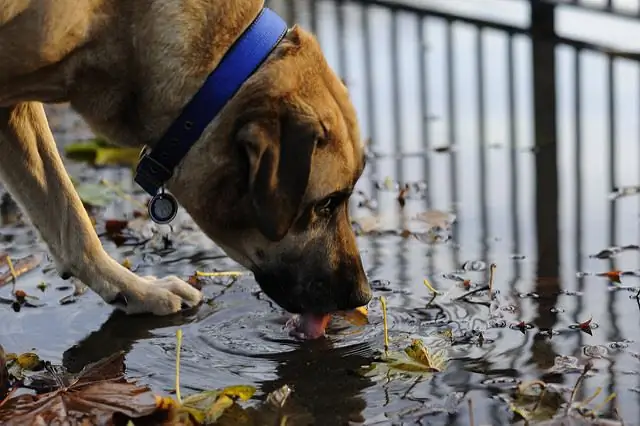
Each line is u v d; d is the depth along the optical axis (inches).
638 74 310.2
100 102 162.9
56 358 164.2
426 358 156.9
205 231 165.2
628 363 156.2
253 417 143.8
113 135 166.6
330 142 152.8
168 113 158.1
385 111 297.6
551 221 221.5
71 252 177.9
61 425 140.4
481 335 167.2
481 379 152.5
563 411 142.3
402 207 231.6
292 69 153.7
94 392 148.4
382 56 340.5
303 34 158.7
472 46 345.1
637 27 351.9
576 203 231.3
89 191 238.7
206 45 155.9
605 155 259.9
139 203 235.9
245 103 153.1
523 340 165.2
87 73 160.9
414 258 202.7
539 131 277.1
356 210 230.4
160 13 156.9
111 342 169.3
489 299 181.3
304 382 153.6
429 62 335.0
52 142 176.9
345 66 331.9
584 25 357.4
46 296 187.9
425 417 142.6
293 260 161.8
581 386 149.3
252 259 164.7
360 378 154.3
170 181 162.1
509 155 264.2
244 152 153.0
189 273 197.3
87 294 188.4
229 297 185.2
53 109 317.1
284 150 149.5
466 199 236.1
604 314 174.1
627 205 229.1
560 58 325.7
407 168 257.6
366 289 165.5
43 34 155.3
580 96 292.8
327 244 161.5
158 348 166.1
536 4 342.6
